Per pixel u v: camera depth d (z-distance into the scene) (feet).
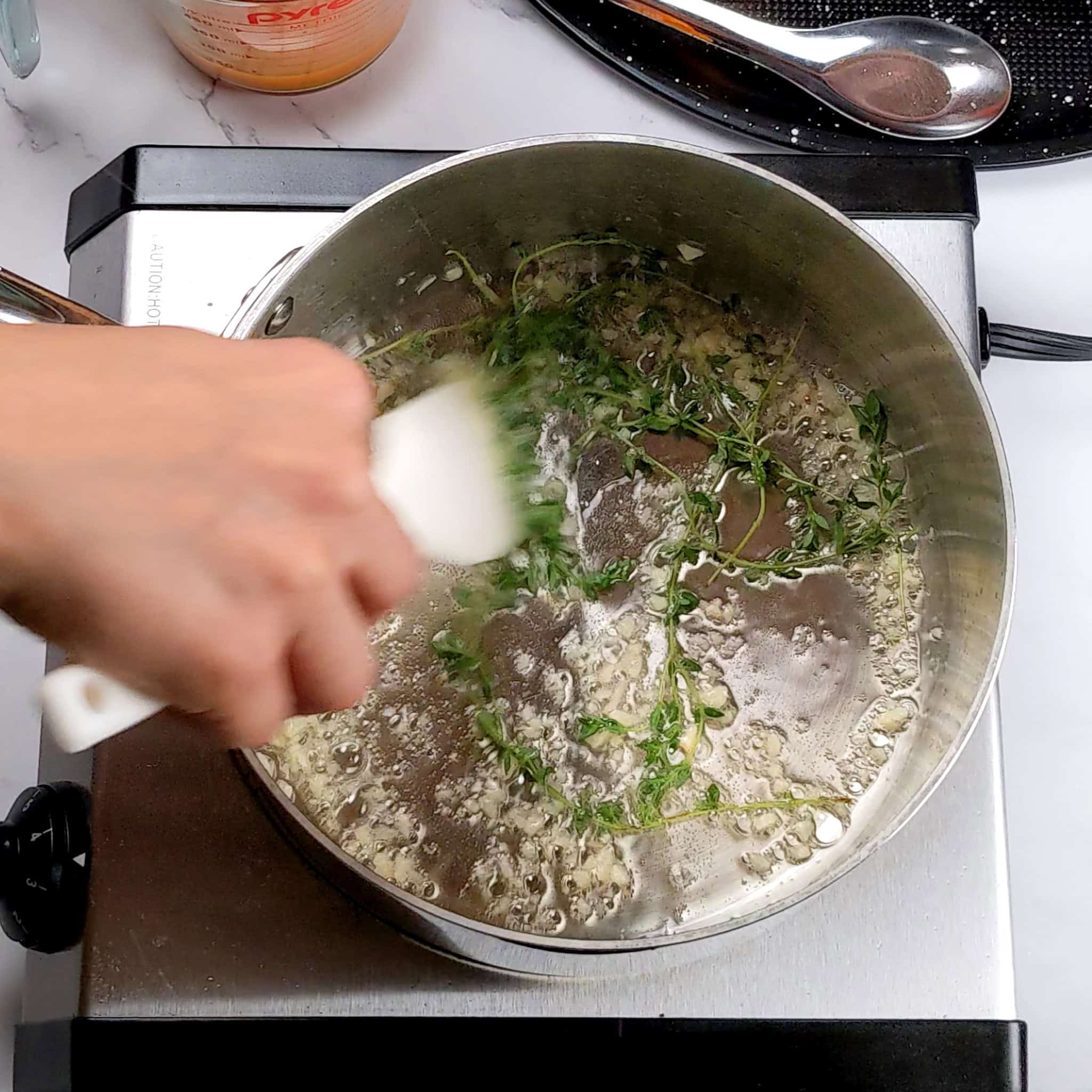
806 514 2.25
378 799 2.08
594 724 2.09
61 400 1.15
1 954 2.27
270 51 2.30
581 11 2.52
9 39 2.28
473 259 2.30
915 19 2.50
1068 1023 2.33
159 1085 1.84
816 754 2.15
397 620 2.16
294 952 1.91
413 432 1.86
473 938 1.71
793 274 2.19
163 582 1.15
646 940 1.63
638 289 2.38
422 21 2.55
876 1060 1.88
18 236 2.47
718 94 2.51
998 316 2.52
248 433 1.20
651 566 2.23
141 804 1.96
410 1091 1.85
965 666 1.98
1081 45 2.53
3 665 2.36
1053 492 2.48
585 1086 1.86
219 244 2.14
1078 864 2.37
